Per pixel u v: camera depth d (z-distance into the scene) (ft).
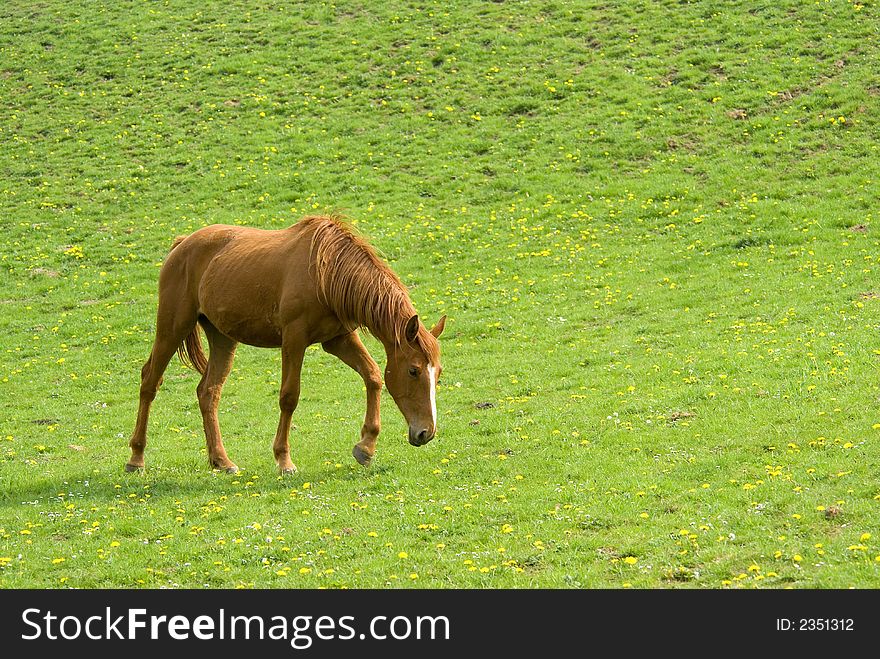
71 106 123.95
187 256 45.88
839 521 31.50
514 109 112.88
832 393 45.60
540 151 103.35
